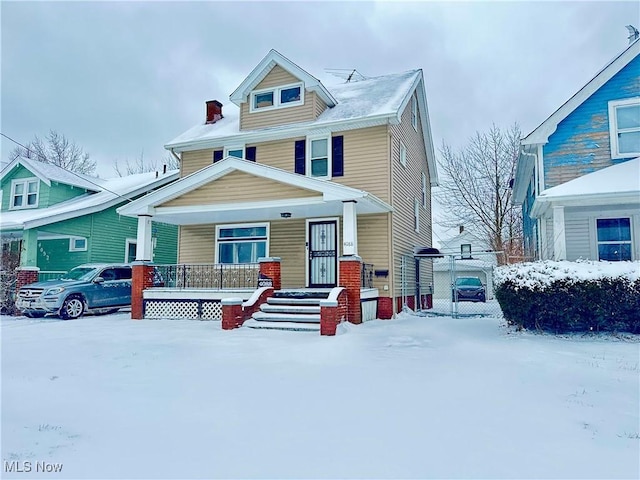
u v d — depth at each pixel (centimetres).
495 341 860
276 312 1101
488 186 2969
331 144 1420
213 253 1547
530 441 346
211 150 1598
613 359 674
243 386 516
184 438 351
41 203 1947
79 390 499
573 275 925
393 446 335
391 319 1305
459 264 3114
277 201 1188
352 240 1124
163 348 783
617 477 283
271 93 1555
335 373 583
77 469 293
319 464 302
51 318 1367
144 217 1337
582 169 1172
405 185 1561
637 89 1155
